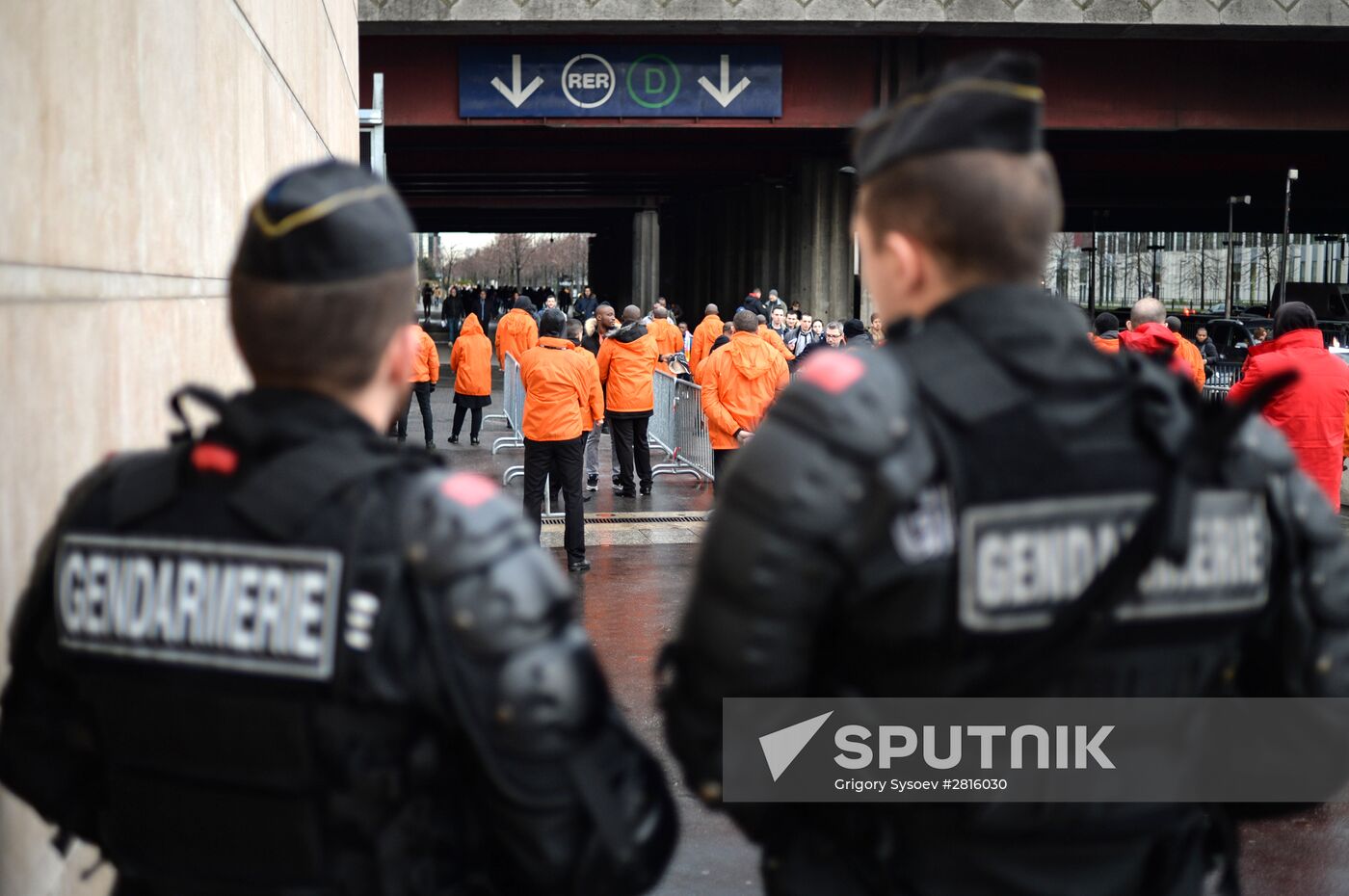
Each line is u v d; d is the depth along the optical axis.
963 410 1.50
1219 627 1.60
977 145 1.57
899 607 1.50
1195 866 1.70
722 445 10.64
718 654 1.51
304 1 7.58
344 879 1.46
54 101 2.45
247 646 1.46
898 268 1.64
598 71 27.66
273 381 1.56
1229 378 29.16
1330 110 28.70
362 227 1.53
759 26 26.25
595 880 1.53
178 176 3.72
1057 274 84.06
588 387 9.04
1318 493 1.70
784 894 1.68
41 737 1.61
